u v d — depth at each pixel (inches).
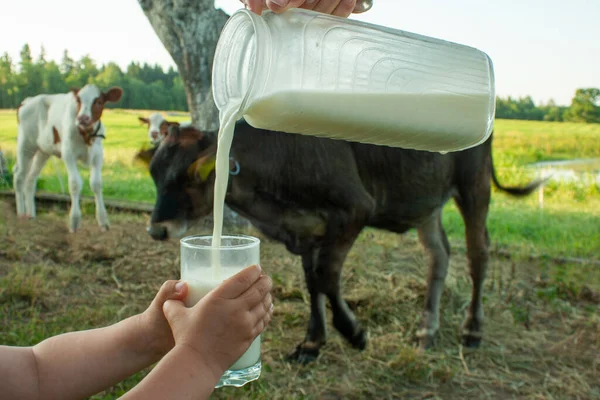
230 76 52.6
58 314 146.4
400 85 51.5
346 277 174.1
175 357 39.6
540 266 190.9
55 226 237.8
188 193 128.3
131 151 465.7
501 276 173.9
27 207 257.6
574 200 318.3
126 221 250.8
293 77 48.5
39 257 195.3
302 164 120.4
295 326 143.4
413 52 52.3
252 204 126.3
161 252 202.7
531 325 146.9
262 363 122.0
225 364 40.6
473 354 131.1
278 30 48.8
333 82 49.6
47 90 767.7
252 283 41.8
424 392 114.1
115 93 247.1
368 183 130.5
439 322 146.1
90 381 47.9
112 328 49.8
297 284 169.8
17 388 46.2
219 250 49.7
